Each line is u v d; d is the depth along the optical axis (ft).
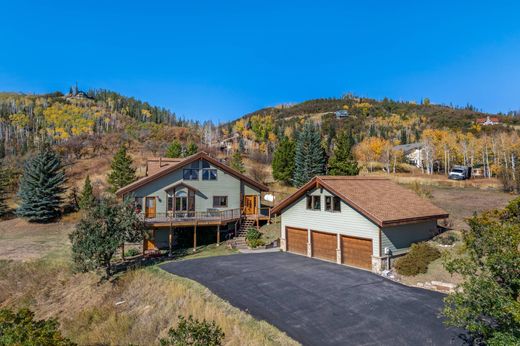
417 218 70.69
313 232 81.41
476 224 32.68
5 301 73.61
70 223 132.46
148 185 103.76
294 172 164.96
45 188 137.08
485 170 216.13
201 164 109.09
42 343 29.30
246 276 64.18
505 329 27.07
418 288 56.08
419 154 251.60
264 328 42.70
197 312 49.73
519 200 57.11
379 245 66.03
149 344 45.52
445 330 40.40
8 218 143.23
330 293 53.98
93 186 171.63
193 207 107.86
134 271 73.56
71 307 66.74
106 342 48.44
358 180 84.79
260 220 115.24
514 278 28.30
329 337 40.04
